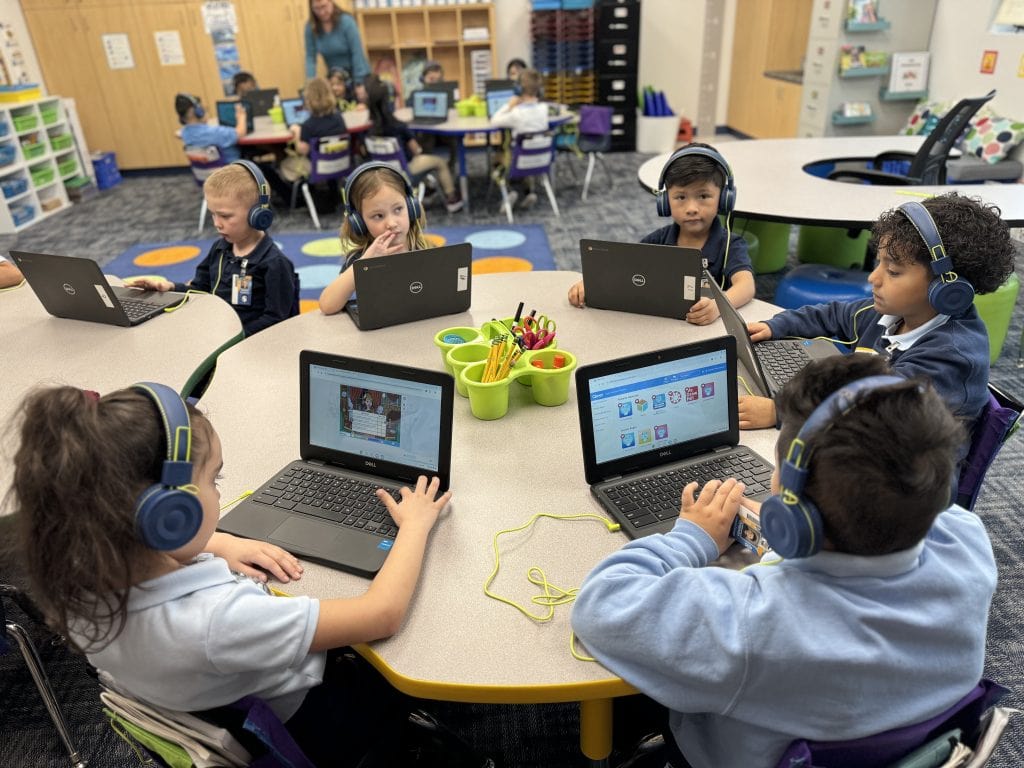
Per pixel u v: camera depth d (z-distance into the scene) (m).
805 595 0.73
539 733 1.59
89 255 4.86
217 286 2.37
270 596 0.90
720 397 1.25
